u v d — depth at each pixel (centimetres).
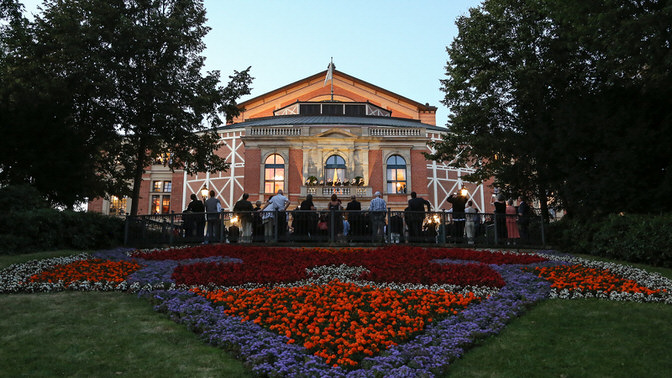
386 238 1482
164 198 4031
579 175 1540
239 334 654
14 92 1694
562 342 651
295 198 3266
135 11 2072
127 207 3978
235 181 3569
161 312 781
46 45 1914
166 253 1288
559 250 1553
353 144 3338
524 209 1772
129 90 2048
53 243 1327
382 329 681
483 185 3794
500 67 2077
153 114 2092
